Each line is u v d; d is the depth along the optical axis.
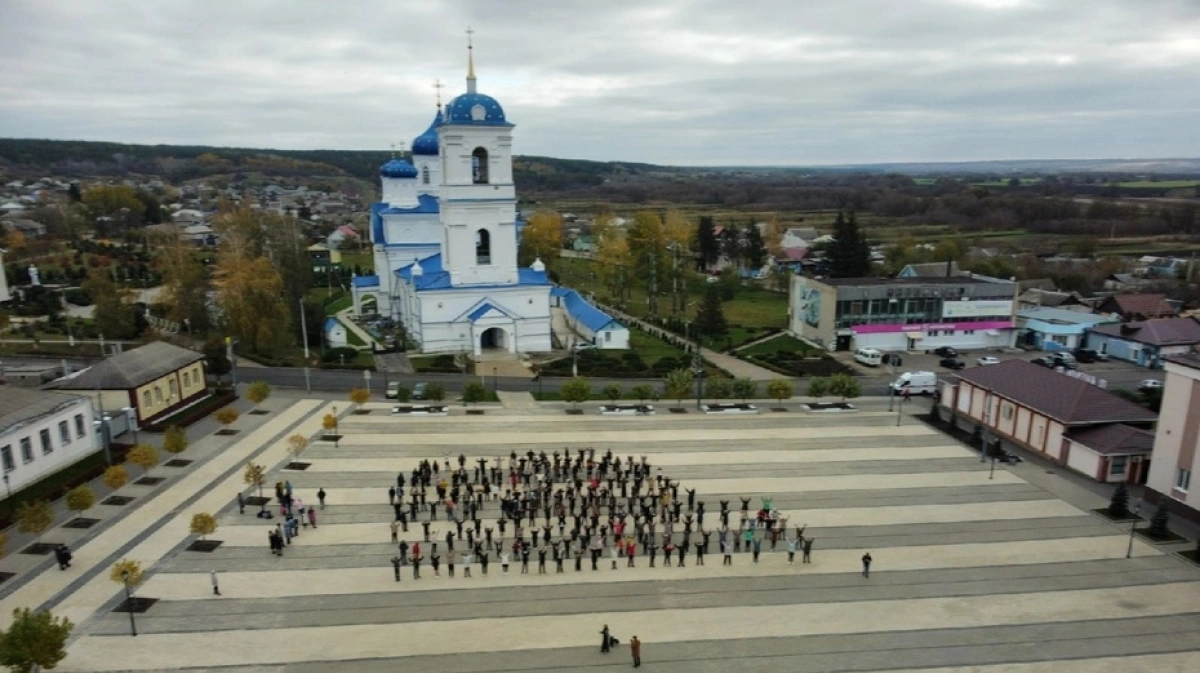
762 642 36.91
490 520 49.81
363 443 63.84
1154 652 36.41
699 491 54.91
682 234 145.50
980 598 41.09
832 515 51.38
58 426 57.56
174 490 53.75
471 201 93.69
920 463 60.97
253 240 115.75
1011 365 71.00
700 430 68.12
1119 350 95.94
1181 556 45.81
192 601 39.72
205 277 110.62
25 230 190.00
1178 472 51.81
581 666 34.91
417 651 35.97
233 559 44.19
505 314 94.62
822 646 36.59
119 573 36.84
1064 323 101.44
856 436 67.06
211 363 79.88
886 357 96.56
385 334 107.19
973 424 70.94
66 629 31.83
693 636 37.38
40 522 43.41
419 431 67.00
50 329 105.88
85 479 55.28
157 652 35.28
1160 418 53.03
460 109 90.62
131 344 98.56
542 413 72.44
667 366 90.06
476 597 40.75
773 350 101.56
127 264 156.88
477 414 71.94
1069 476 58.56
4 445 52.16
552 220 163.88
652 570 43.81
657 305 136.00
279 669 34.41
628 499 52.91
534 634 37.44
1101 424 60.25
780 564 44.62
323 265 166.25
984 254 157.50
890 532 48.97
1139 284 135.25
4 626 36.94
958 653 36.16
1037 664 35.38
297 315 103.69
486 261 97.31
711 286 119.31
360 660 35.19
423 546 46.19
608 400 76.69
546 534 45.44
